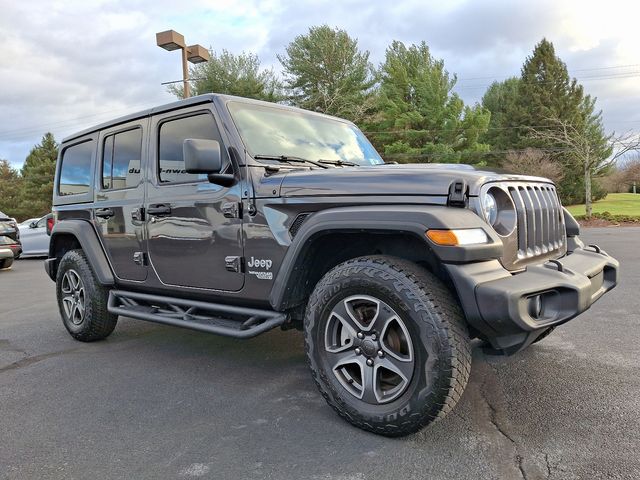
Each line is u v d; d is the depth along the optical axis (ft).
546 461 7.26
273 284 9.54
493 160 110.52
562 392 9.84
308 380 11.15
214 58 94.02
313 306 8.77
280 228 9.41
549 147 108.99
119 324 17.29
